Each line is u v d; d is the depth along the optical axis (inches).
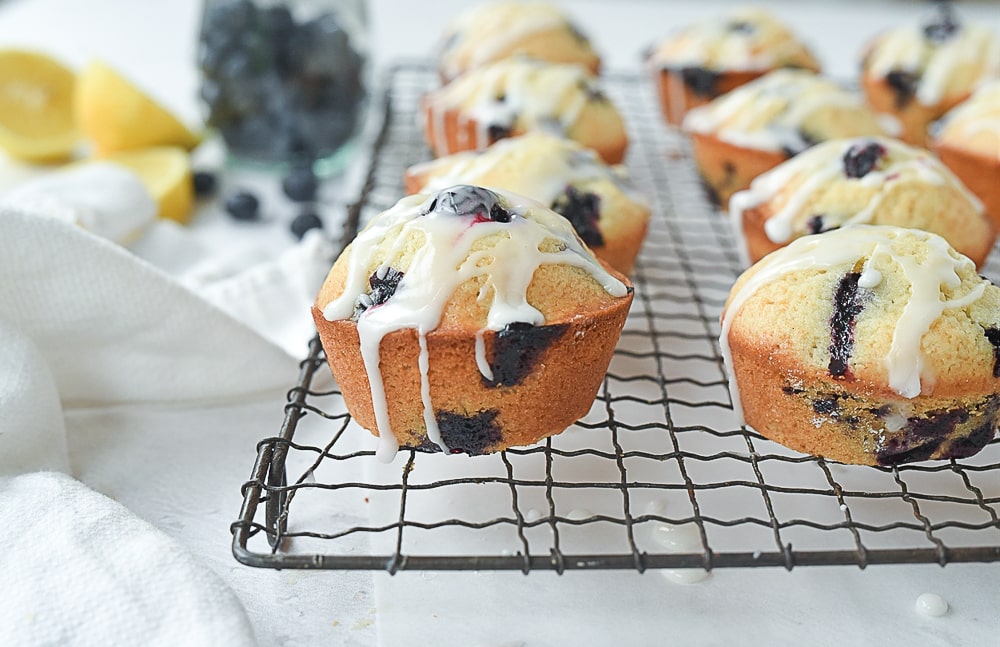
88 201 17.1
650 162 21.0
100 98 20.1
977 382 12.7
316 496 13.4
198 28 20.3
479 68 21.1
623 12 29.8
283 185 19.7
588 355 13.1
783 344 13.1
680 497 13.4
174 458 14.1
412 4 29.7
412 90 23.0
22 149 20.3
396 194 18.3
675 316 15.7
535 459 13.8
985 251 16.0
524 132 18.4
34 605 11.6
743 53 20.9
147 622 11.6
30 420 13.5
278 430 14.6
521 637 12.1
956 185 16.2
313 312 13.3
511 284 12.7
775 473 13.7
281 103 19.9
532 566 11.4
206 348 14.7
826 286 13.3
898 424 12.9
